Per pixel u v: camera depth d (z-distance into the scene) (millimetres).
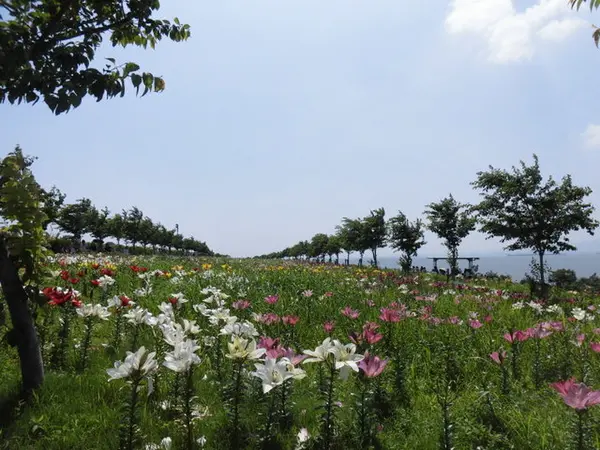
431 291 11117
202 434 2748
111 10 3635
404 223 20359
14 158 3410
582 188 14125
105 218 37062
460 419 3041
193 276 10656
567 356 4668
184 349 2521
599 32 3236
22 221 3314
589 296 12539
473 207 15633
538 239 14422
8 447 2609
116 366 2371
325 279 11617
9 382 3596
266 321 4758
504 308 8438
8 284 3357
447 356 4598
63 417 2965
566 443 2656
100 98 3029
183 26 3938
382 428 3029
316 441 2646
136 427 2453
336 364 2537
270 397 2908
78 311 4242
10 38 2684
